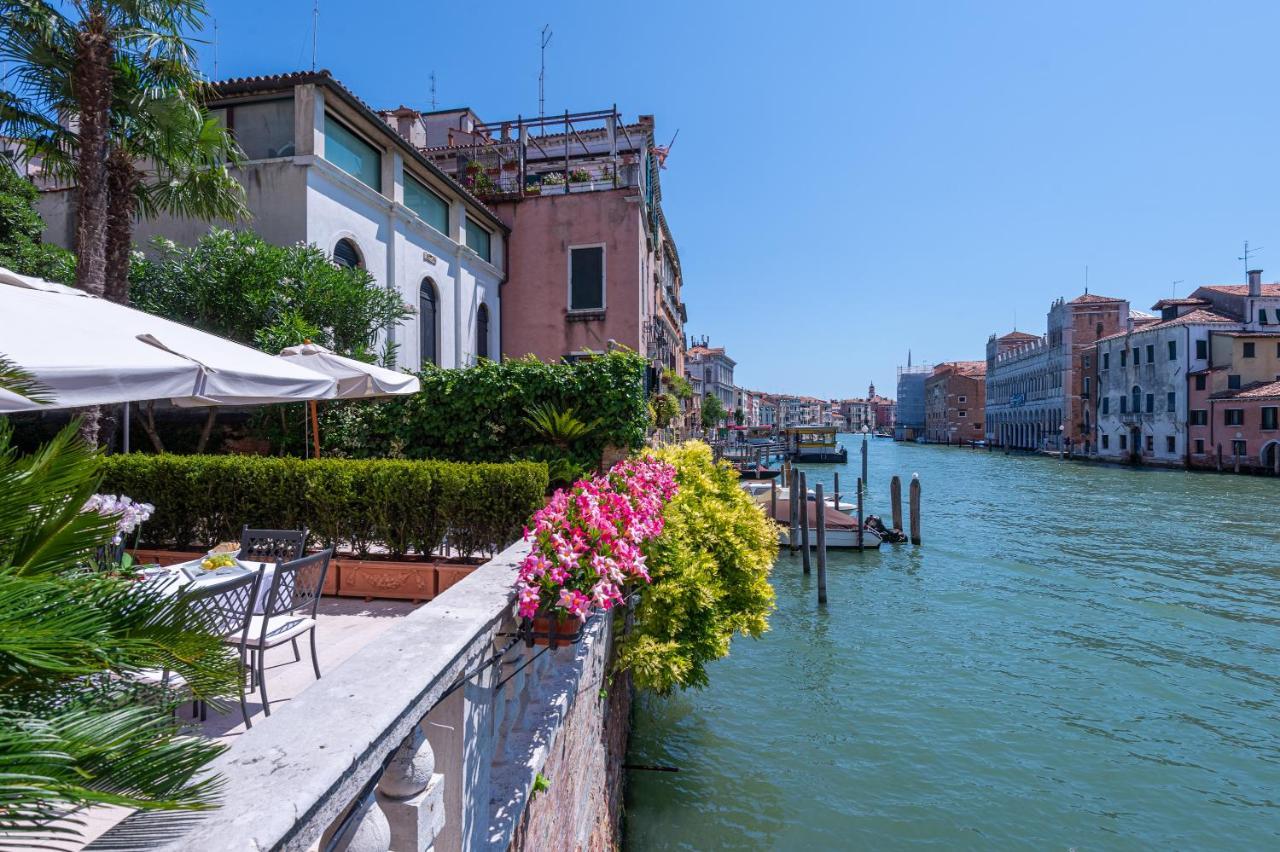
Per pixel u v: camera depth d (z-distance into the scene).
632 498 5.70
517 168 23.95
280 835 1.33
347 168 13.04
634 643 6.22
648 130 25.67
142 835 1.30
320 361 7.05
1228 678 12.22
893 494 25.25
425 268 15.68
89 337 3.61
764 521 9.95
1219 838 7.79
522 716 3.70
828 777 8.88
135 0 8.37
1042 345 77.94
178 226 12.34
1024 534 26.56
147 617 1.87
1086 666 12.77
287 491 6.07
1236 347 49.66
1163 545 24.12
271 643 3.69
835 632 14.73
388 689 2.00
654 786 8.53
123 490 6.31
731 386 110.62
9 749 1.28
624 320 19.80
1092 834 7.83
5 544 1.83
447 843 2.48
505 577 3.49
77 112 8.70
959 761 9.33
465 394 9.34
